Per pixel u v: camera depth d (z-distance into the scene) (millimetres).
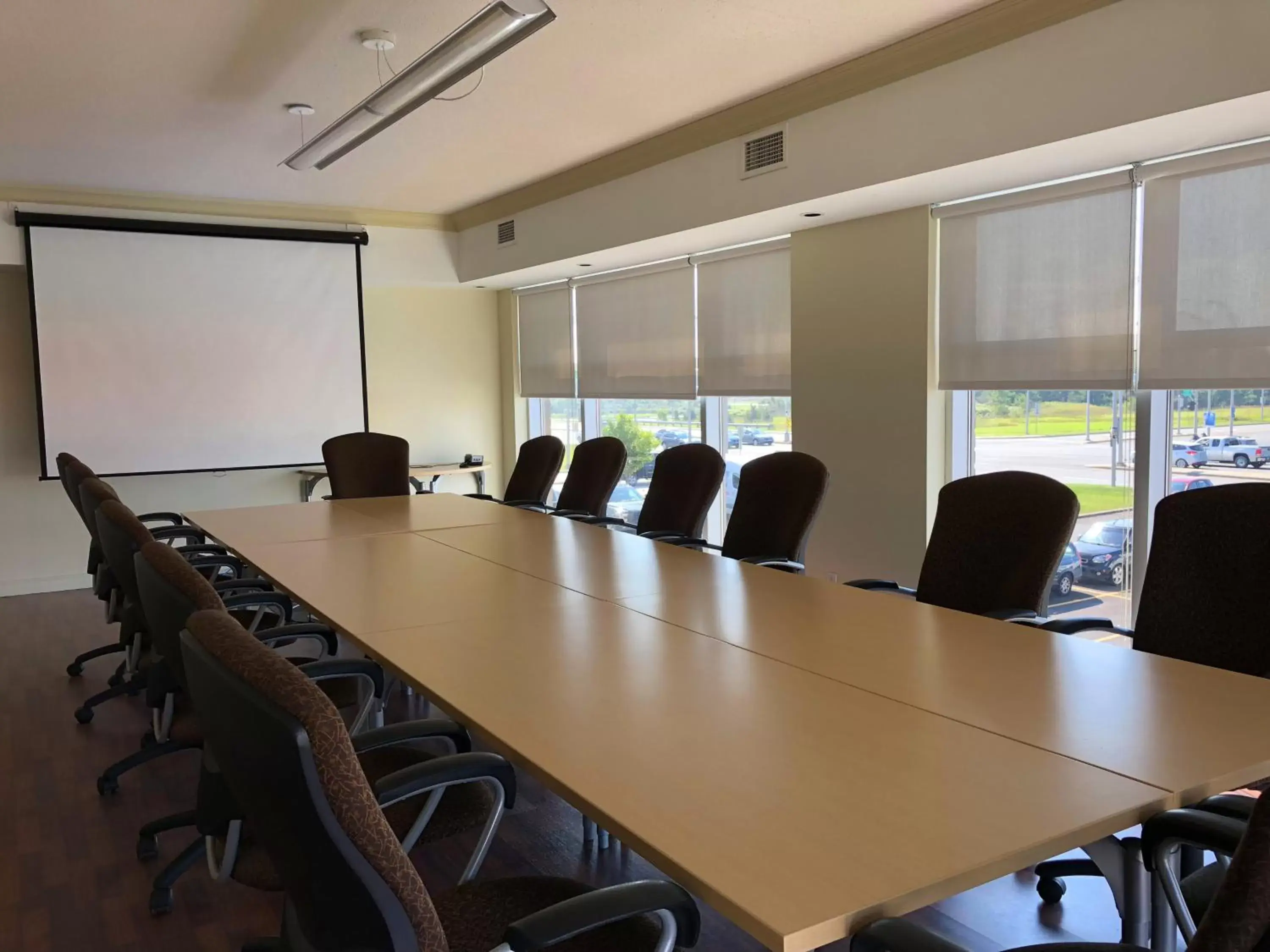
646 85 4227
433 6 3312
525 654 2184
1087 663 2057
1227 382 3566
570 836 2951
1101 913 2461
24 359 6398
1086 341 4016
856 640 2270
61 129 4727
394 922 1105
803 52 3859
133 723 3949
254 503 7234
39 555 6523
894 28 3627
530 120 4730
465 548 3617
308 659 2785
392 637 2348
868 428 4898
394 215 7199
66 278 6172
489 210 6953
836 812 1360
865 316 4863
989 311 4375
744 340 5809
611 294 6918
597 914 1198
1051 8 3344
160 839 2934
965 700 1831
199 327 6566
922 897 1158
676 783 1466
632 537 3836
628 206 5613
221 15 3354
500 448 8344
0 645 5188
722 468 3932
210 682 1130
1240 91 2893
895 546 4809
